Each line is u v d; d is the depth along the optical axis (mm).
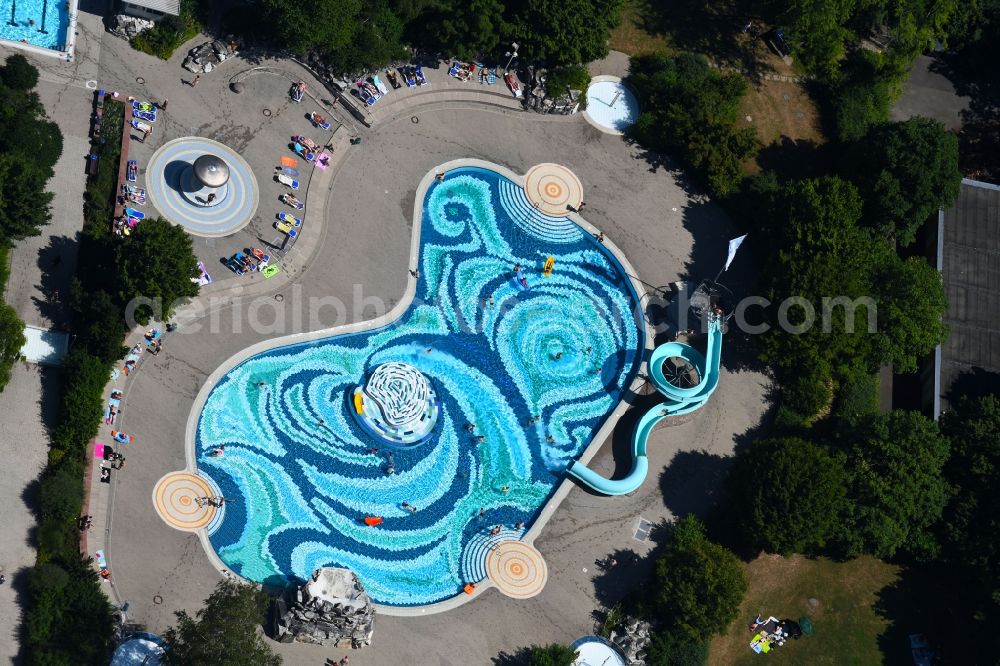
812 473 120750
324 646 115750
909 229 140000
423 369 129250
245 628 105875
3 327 113000
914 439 125062
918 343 131500
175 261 117625
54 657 107438
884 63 149875
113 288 119625
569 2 136250
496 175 139375
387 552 121062
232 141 131625
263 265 127438
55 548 111438
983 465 125938
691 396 129500
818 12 143625
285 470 121812
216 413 121938
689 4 153250
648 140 143625
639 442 128750
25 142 120562
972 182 145500
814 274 129500
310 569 118625
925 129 138500
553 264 137250
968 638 123625
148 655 111688
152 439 119188
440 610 119375
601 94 145500
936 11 149625
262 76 135375
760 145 147125
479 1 135625
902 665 125688
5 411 115750
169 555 116000
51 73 128250
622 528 126000
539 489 126812
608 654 119688
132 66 131375
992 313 139125
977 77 159125
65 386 116500
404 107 138875
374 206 133875
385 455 124688
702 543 121688
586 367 133375
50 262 121062
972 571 124625
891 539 123375
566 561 123625
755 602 125438
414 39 140875
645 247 139375
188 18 133750
